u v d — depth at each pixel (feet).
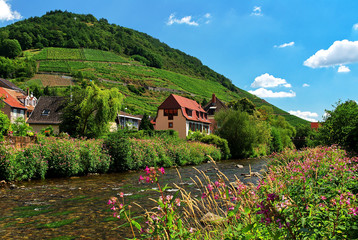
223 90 620.08
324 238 11.33
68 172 59.31
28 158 54.24
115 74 479.82
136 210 31.89
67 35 638.12
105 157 67.77
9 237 23.76
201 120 183.83
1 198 38.19
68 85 355.36
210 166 88.12
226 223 15.47
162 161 83.56
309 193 13.33
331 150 37.06
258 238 11.03
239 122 138.00
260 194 15.17
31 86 305.32
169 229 11.51
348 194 11.86
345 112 60.85
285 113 552.00
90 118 97.04
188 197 16.48
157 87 464.65
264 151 156.97
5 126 65.41
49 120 133.90
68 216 29.89
